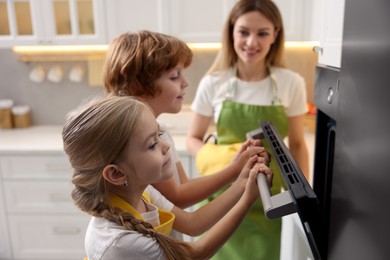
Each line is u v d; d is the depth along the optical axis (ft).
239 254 4.87
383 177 1.58
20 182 7.38
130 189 2.57
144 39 3.27
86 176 2.50
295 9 6.56
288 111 5.40
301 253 2.98
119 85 3.27
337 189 2.17
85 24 7.36
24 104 8.90
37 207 7.50
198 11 6.92
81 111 2.52
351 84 1.91
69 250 7.72
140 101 2.71
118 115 2.41
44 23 7.23
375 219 1.66
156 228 2.81
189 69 8.29
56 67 8.57
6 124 8.61
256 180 2.74
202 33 7.01
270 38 5.02
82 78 8.64
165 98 3.35
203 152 5.06
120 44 3.31
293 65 7.72
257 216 4.74
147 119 2.48
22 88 8.80
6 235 7.68
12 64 8.66
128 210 2.56
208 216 3.27
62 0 7.26
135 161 2.45
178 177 3.79
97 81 8.54
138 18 7.06
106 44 7.22
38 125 8.94
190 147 5.59
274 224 4.72
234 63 5.51
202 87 5.63
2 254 7.80
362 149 1.78
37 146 7.30
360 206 1.82
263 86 5.34
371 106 1.68
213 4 6.88
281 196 2.20
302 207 2.02
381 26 1.58
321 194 3.30
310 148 6.25
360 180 1.81
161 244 2.46
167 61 3.22
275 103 5.26
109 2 7.00
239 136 5.32
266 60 5.44
